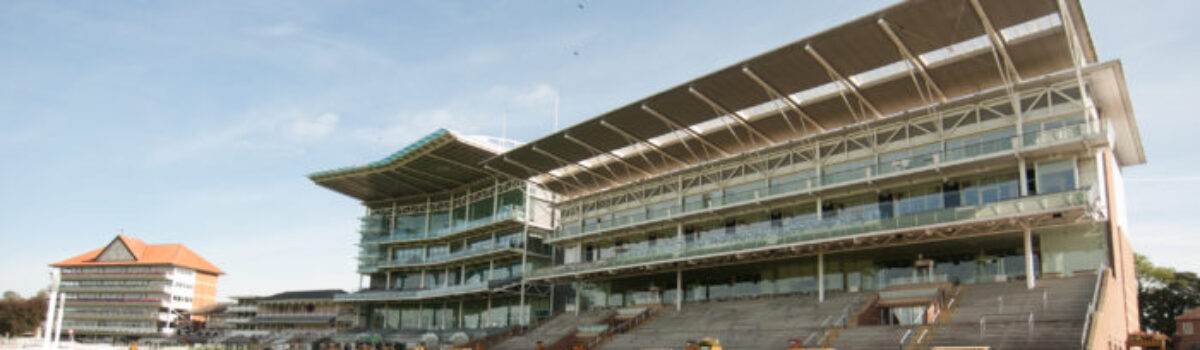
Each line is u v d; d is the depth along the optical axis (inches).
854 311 1600.6
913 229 1518.2
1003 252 1553.9
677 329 1877.5
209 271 5383.9
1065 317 1267.2
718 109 1754.4
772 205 1889.8
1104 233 1419.8
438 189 3240.7
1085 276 1401.3
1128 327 1505.9
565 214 2556.6
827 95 1689.2
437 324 3127.5
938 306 1491.1
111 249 5260.8
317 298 3814.0
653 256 2039.9
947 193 1603.1
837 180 1740.9
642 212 2266.2
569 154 2193.7
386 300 3230.8
